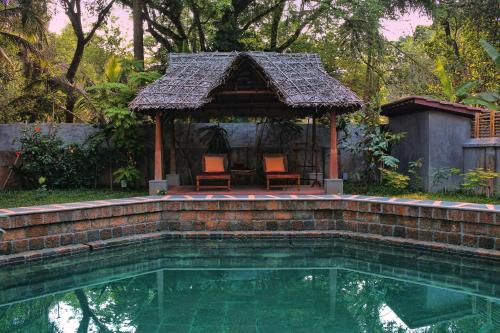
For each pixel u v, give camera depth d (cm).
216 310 452
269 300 485
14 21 1170
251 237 771
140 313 444
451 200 859
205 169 1027
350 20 1327
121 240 729
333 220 785
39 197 911
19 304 479
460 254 651
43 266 620
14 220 623
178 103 862
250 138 1218
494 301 482
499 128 929
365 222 757
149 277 578
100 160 1097
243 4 1452
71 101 1457
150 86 908
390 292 514
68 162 1077
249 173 1071
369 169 1030
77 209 685
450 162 997
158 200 780
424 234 694
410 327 405
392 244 717
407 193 970
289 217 780
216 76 926
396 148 1146
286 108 1129
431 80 1525
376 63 1462
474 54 1638
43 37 1295
